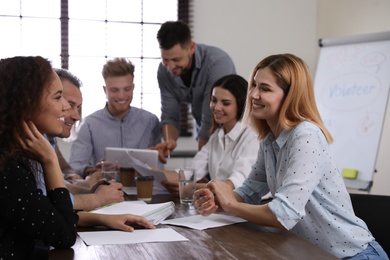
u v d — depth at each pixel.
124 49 4.11
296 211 1.45
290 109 1.61
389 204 1.87
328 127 3.85
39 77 1.32
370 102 3.62
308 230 1.62
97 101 4.02
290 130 1.60
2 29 3.83
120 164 2.47
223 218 1.67
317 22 4.28
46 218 1.26
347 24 4.11
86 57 4.02
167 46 2.82
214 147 2.63
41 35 3.91
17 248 1.27
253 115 1.67
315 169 1.50
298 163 1.50
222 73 3.03
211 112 2.81
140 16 4.11
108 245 1.35
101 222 1.54
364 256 1.58
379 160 3.88
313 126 1.57
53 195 1.34
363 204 1.89
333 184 1.59
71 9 3.96
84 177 2.80
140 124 3.08
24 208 1.23
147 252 1.28
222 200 1.61
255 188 1.84
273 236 1.44
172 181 2.24
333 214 1.60
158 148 2.76
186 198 1.99
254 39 4.18
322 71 4.02
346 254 1.59
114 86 2.91
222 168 2.47
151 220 1.59
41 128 1.37
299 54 4.28
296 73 1.59
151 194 2.07
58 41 3.95
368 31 3.95
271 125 1.71
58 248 1.31
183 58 2.86
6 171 1.24
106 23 4.04
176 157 3.94
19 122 1.29
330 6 4.20
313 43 4.30
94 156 3.04
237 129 2.44
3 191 1.23
